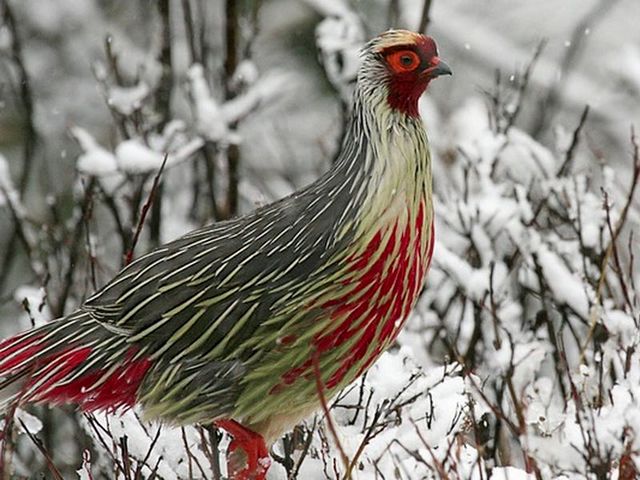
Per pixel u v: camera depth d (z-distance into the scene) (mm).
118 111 13438
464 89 19312
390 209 8570
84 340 8898
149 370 8820
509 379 8836
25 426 8773
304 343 8586
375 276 8570
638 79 14922
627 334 9906
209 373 8703
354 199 8594
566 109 18625
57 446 12836
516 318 11062
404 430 8953
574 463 8180
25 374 8898
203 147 13953
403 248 8641
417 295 8930
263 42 19641
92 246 11844
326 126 19016
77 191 13742
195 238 8961
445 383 9125
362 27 14953
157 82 14320
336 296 8531
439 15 19297
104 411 9219
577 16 20031
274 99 17656
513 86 13953
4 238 16750
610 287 10930
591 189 13984
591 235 11289
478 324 10758
